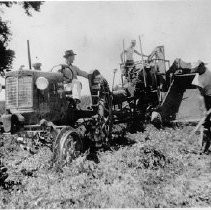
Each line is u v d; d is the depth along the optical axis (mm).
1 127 6426
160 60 12148
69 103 7320
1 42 20188
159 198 4484
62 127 6418
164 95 11453
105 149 7625
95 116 7676
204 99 7047
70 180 5207
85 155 6266
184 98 11305
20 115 6238
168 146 7555
